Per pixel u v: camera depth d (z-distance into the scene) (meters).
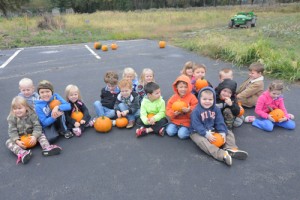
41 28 18.52
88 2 54.34
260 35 12.85
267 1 43.72
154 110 3.96
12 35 15.67
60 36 16.22
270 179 2.91
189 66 4.77
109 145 3.66
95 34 17.48
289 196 2.65
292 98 5.33
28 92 4.00
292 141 3.70
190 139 3.79
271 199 2.61
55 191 2.79
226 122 3.84
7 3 30.36
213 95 3.39
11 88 6.30
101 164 3.23
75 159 3.35
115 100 4.37
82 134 3.99
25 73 7.71
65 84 6.57
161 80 6.79
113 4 55.81
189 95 3.98
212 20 24.83
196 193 2.71
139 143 3.71
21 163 3.28
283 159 3.28
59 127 3.87
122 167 3.17
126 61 9.23
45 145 3.48
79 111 4.09
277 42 11.43
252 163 3.20
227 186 2.80
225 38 11.45
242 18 18.55
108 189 2.80
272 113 4.00
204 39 11.78
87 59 9.69
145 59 9.50
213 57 9.39
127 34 16.47
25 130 3.54
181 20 24.36
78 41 14.88
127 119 4.21
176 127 3.85
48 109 3.74
